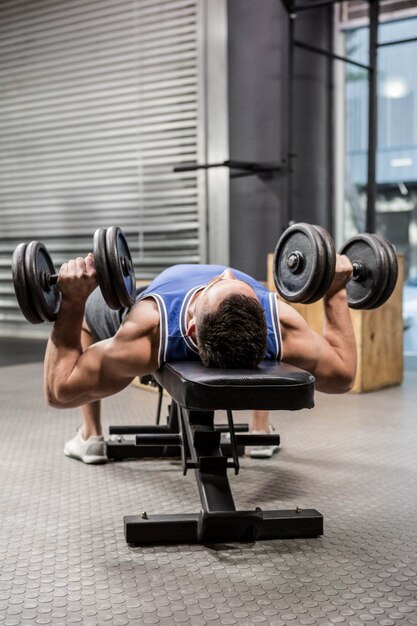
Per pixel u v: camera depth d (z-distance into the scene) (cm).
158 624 133
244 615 137
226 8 452
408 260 496
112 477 231
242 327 159
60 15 520
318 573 158
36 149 544
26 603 142
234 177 459
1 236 570
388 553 169
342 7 468
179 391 155
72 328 174
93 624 133
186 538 176
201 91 465
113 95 502
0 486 221
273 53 443
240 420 313
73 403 179
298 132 455
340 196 484
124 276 169
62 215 537
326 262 169
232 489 218
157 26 479
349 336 185
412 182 484
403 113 477
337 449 265
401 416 322
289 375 155
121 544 175
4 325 575
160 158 486
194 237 477
